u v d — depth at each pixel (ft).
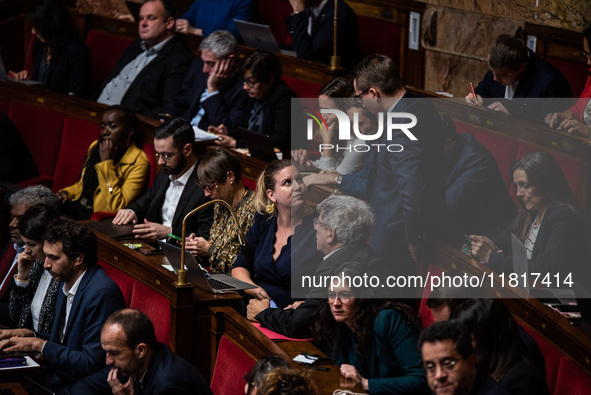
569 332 28.07
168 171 49.57
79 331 38.99
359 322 29.78
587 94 41.93
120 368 33.22
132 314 33.40
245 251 41.29
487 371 25.50
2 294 48.29
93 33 77.10
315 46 61.21
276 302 38.73
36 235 42.96
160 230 47.39
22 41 86.28
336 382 29.37
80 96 71.36
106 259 44.16
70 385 38.42
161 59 66.44
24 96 66.80
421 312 32.58
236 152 51.01
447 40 61.31
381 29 66.69
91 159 57.41
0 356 37.45
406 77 65.57
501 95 47.39
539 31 53.67
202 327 38.24
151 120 57.21
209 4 72.08
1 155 63.57
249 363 33.50
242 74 53.88
